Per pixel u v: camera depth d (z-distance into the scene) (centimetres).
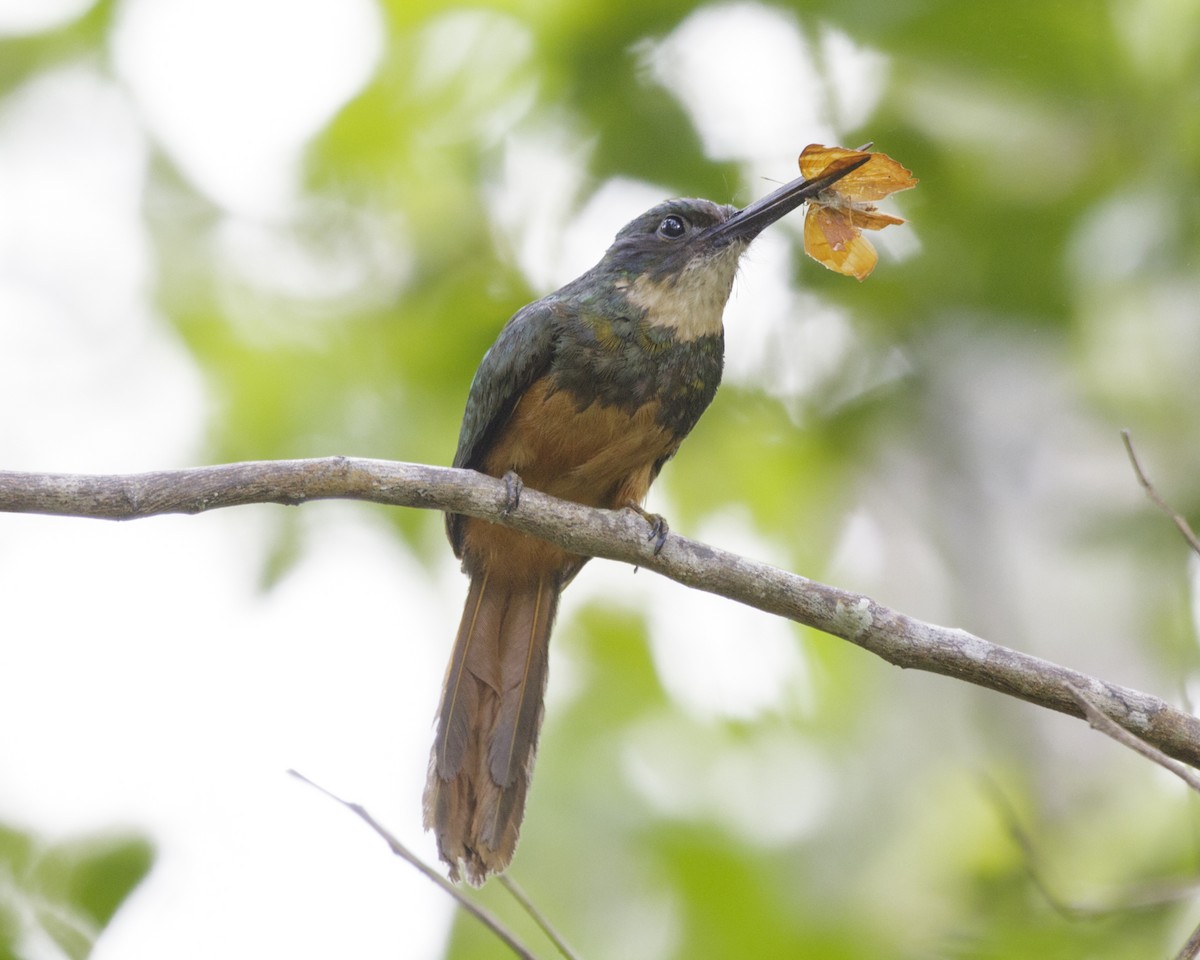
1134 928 909
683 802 1221
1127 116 1148
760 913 1171
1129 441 648
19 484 641
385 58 1328
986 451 1197
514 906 1176
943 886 1151
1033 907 966
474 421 897
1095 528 1118
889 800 1227
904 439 1243
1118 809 1095
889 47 1137
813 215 796
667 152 1206
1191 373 1127
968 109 1137
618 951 1173
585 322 875
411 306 1321
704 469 1284
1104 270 1127
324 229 1377
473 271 1310
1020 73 1135
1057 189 1157
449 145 1323
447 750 854
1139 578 1109
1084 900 852
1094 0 1123
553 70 1248
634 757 1245
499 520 754
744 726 1258
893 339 1245
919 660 673
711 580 724
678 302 890
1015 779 1145
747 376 1262
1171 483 1107
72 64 1383
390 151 1345
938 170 1167
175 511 663
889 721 1270
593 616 1275
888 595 1234
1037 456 1180
